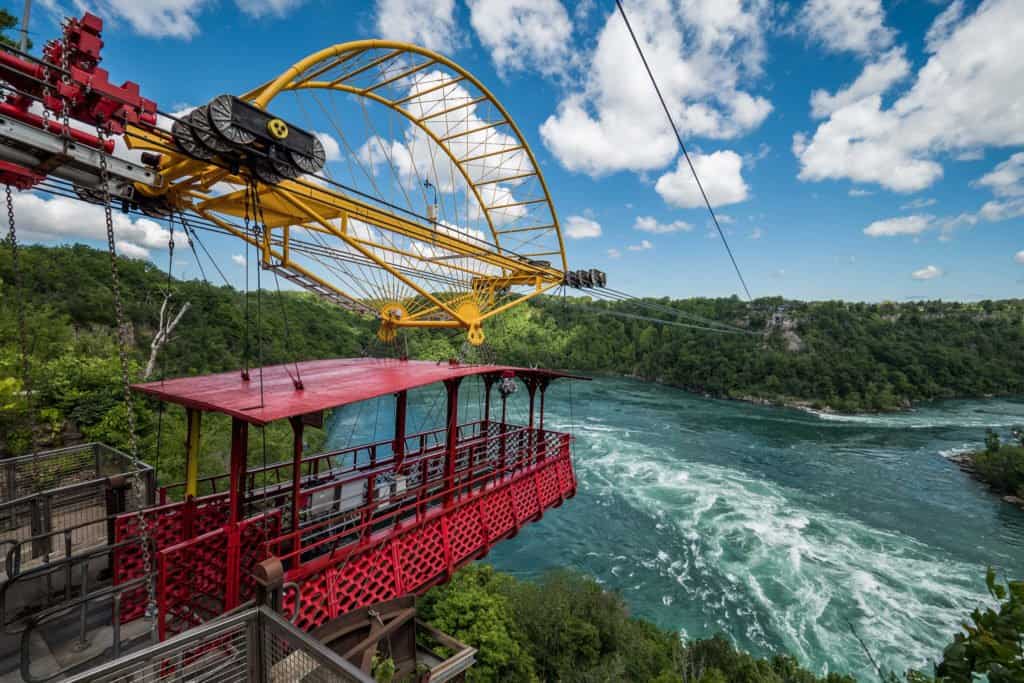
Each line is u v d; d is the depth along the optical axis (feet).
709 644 101.19
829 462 236.02
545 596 108.78
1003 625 11.91
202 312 248.73
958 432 315.17
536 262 76.69
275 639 15.16
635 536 151.53
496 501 40.96
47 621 24.02
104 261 256.32
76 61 17.95
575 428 271.08
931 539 158.30
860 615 116.88
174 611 26.32
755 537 152.87
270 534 28.50
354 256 48.60
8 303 126.72
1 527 33.24
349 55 51.44
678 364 508.94
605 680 90.17
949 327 612.29
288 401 26.32
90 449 39.34
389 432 216.54
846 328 578.25
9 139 16.72
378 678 25.03
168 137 20.76
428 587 34.12
